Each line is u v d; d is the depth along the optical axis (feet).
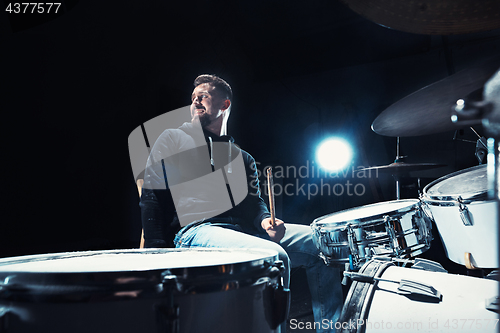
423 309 2.35
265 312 2.03
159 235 4.16
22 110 9.35
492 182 1.57
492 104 1.61
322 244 4.53
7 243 8.89
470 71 2.97
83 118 10.82
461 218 3.64
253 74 18.29
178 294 1.68
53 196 9.91
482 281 2.46
